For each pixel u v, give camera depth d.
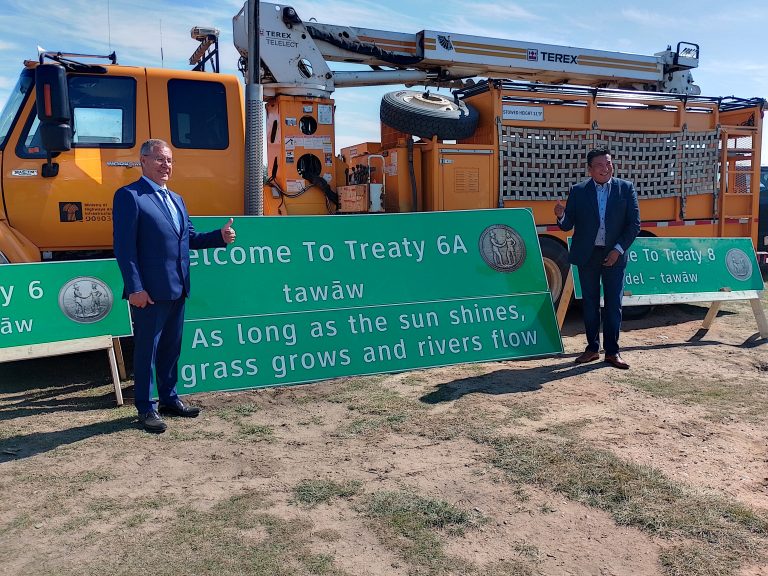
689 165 8.74
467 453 4.07
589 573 2.81
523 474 3.75
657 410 4.82
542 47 9.27
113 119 6.17
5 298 5.13
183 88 6.38
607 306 6.07
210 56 7.22
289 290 5.70
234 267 5.58
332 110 7.62
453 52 8.74
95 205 6.14
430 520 3.25
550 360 6.33
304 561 2.90
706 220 8.98
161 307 4.51
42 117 5.29
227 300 5.50
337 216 5.99
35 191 5.96
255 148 6.61
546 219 8.02
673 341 7.23
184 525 3.23
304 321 5.69
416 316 6.03
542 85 7.83
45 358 6.78
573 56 9.48
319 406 5.04
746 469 3.83
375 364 5.80
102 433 4.50
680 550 2.97
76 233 6.14
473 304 6.23
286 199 7.45
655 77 10.10
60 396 5.45
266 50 7.33
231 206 6.62
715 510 3.32
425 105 7.56
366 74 8.40
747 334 7.60
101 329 5.32
